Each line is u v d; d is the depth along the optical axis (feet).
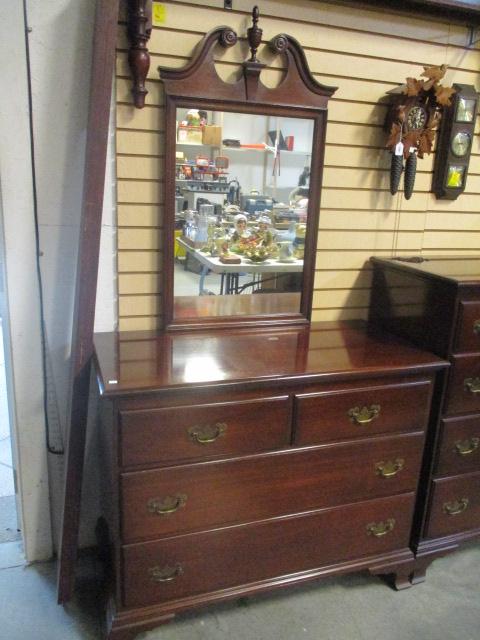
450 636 5.35
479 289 5.40
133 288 5.73
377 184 6.49
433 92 5.96
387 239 6.74
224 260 5.90
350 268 6.66
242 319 6.10
